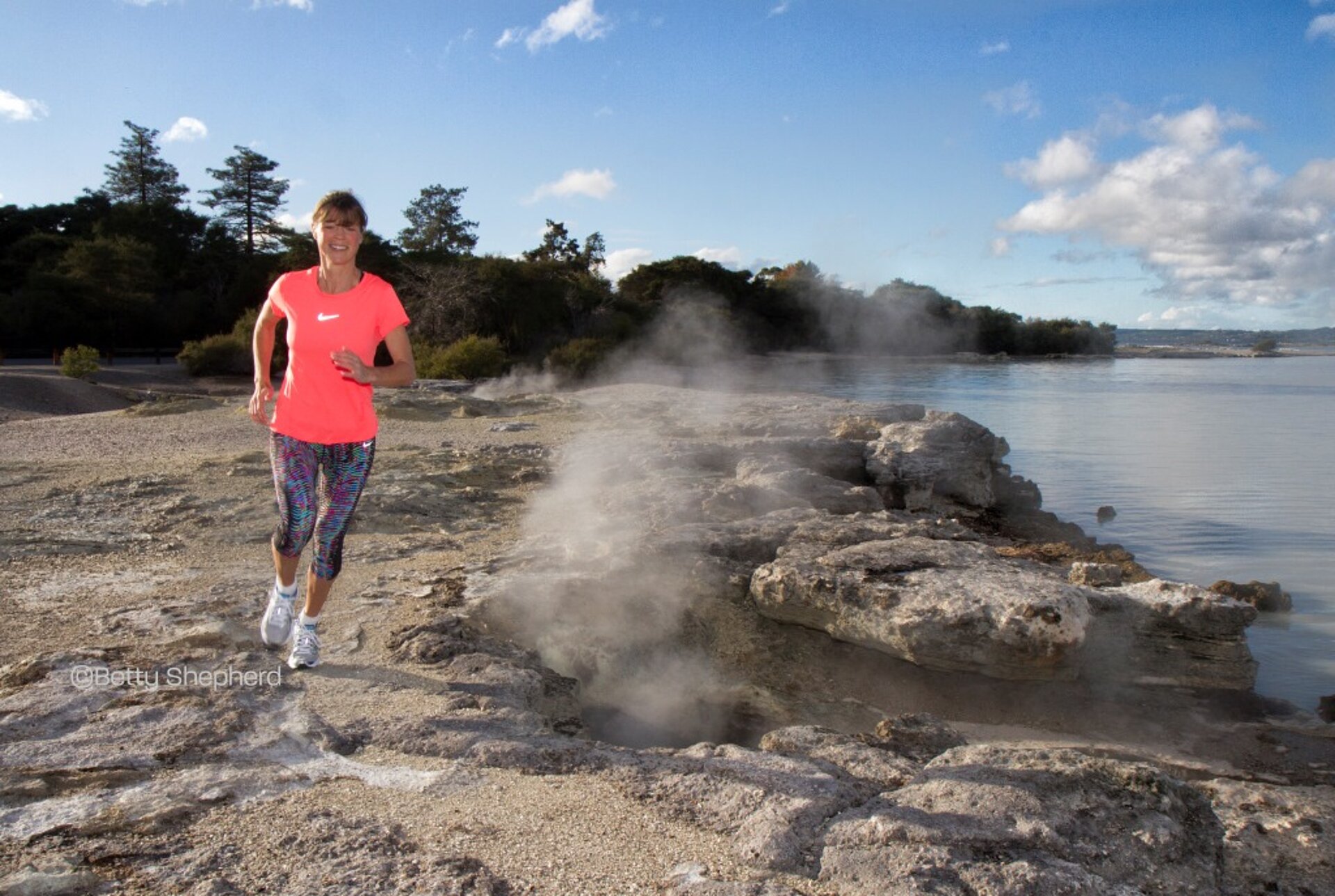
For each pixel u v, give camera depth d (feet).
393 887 9.80
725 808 11.86
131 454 46.34
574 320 190.29
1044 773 12.67
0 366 143.95
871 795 12.57
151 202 275.39
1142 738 22.38
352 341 15.03
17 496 32.65
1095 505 58.13
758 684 23.70
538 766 13.21
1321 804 17.37
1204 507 57.57
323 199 14.85
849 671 24.13
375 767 12.99
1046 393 149.38
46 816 11.13
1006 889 10.04
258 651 17.70
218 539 27.76
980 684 23.39
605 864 10.54
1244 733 22.82
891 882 10.15
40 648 17.80
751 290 257.14
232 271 240.73
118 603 21.01
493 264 182.39
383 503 33.50
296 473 15.52
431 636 19.06
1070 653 21.58
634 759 13.42
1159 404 133.28
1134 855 11.31
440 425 61.57
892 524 29.17
